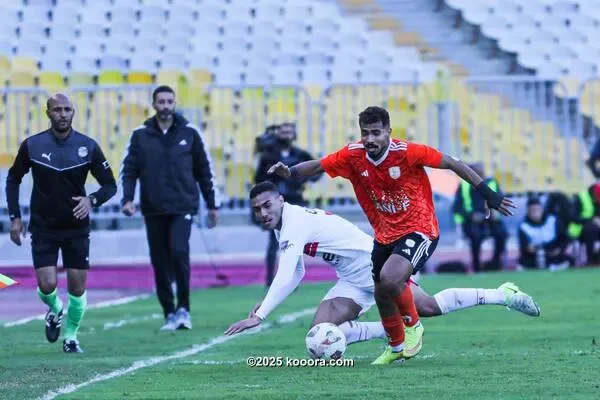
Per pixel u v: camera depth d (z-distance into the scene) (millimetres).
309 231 21938
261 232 50125
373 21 65438
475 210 46688
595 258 48531
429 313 23125
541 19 64500
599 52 63031
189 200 30812
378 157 20844
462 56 63594
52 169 24953
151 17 62938
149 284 46719
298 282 22031
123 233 49406
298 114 51875
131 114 50781
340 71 59625
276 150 42031
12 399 18203
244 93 51750
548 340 25672
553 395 17734
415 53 62062
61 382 20219
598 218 48375
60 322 26250
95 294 43562
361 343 25906
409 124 51875
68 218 25219
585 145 53656
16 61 57969
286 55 60875
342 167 21406
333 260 22578
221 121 51812
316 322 22391
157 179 30703
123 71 56688
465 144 52812
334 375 20375
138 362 23281
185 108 50750
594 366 21125
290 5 64438
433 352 23844
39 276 25266
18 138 50344
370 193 21281
